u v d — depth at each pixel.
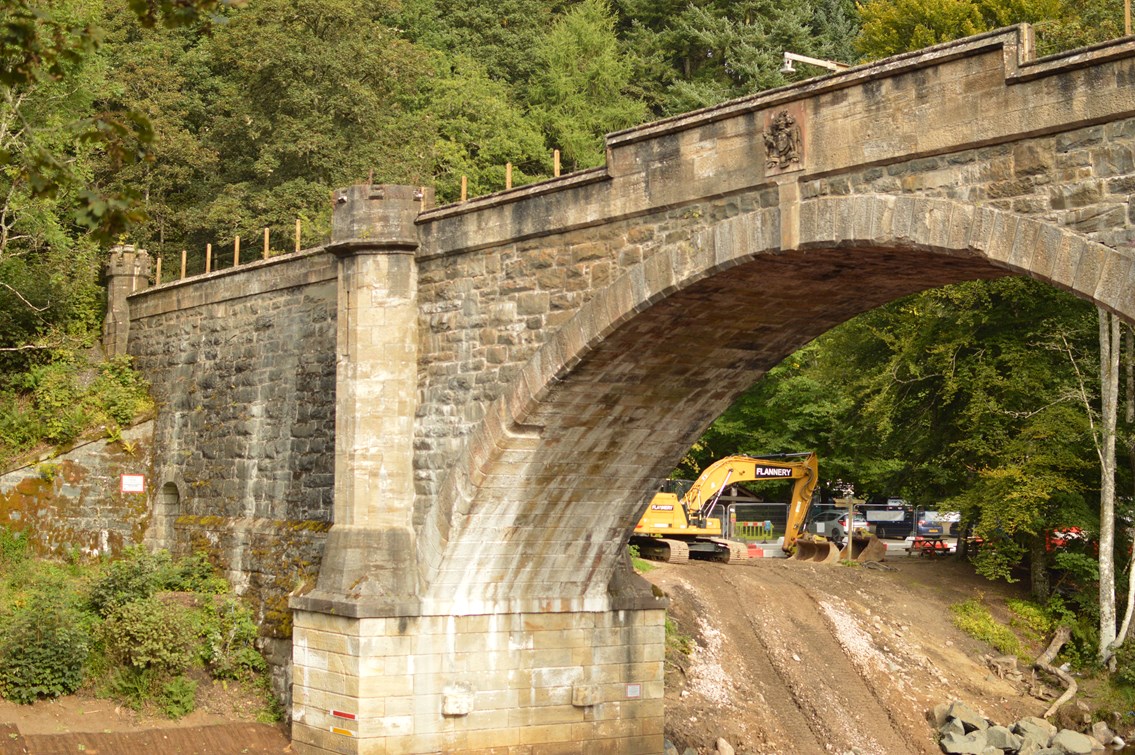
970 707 30.00
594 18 57.84
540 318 19.50
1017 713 30.27
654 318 18.12
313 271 24.14
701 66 60.16
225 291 26.95
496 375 20.19
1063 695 30.88
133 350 30.61
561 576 22.89
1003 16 38.59
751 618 31.22
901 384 35.91
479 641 21.94
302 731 21.86
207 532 26.45
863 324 37.56
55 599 23.48
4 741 20.44
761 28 57.53
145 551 27.95
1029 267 13.83
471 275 20.73
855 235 15.38
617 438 20.89
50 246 33.97
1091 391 33.78
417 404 21.56
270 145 42.88
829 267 16.77
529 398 19.31
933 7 39.91
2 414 29.00
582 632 23.09
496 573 22.00
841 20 58.31
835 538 47.69
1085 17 30.98
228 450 26.55
